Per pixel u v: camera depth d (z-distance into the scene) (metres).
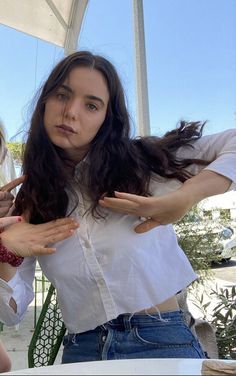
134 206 1.05
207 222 2.52
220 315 2.04
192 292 2.35
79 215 1.20
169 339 1.17
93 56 1.15
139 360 0.92
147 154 1.21
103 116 1.15
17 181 1.22
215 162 1.14
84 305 1.19
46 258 1.19
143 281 1.17
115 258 1.15
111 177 1.18
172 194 1.07
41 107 1.17
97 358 1.17
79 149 1.18
